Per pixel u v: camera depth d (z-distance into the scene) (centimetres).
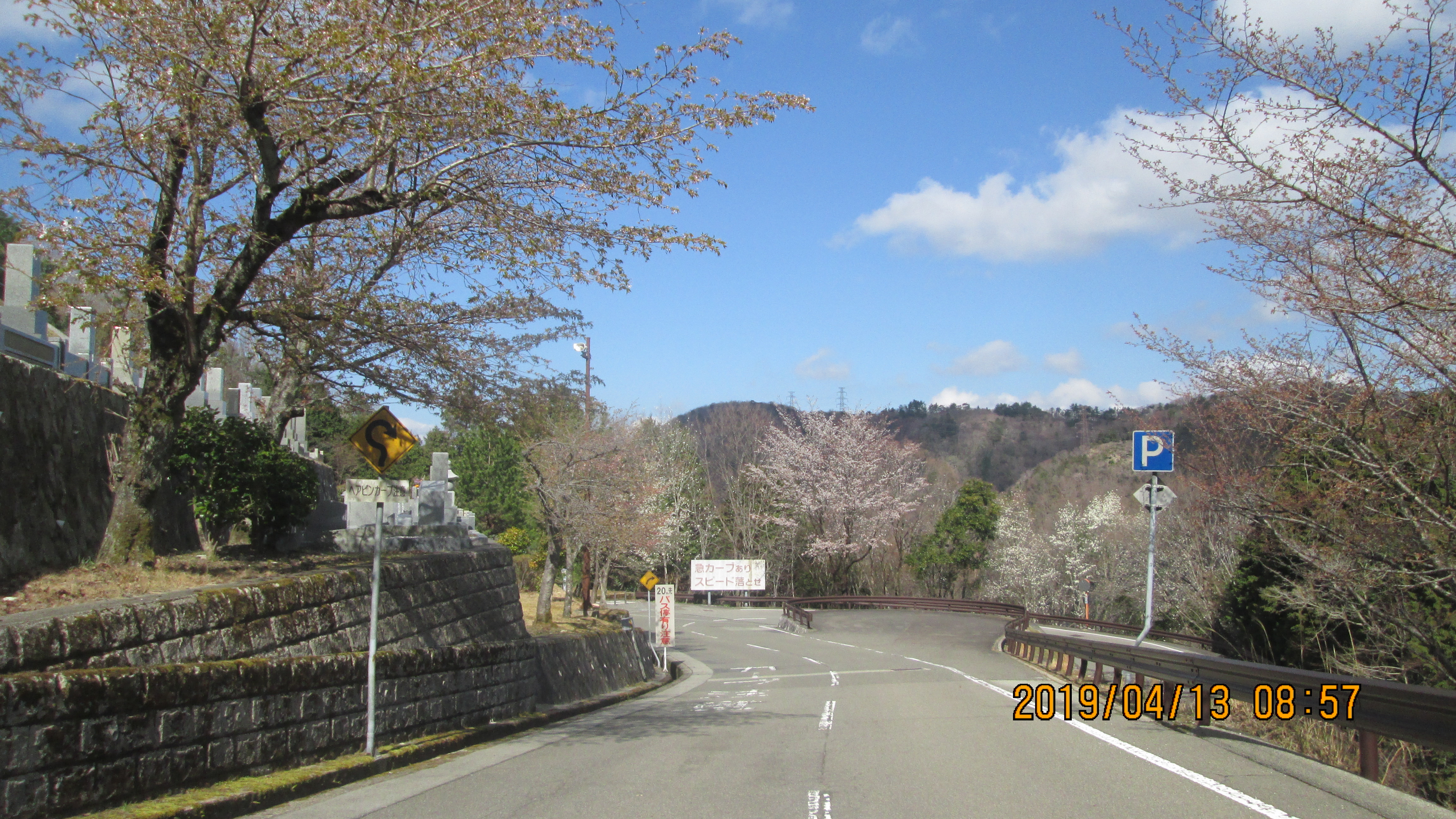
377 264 1227
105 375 1216
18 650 606
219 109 956
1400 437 999
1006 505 5491
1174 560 2412
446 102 961
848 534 5238
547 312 1287
